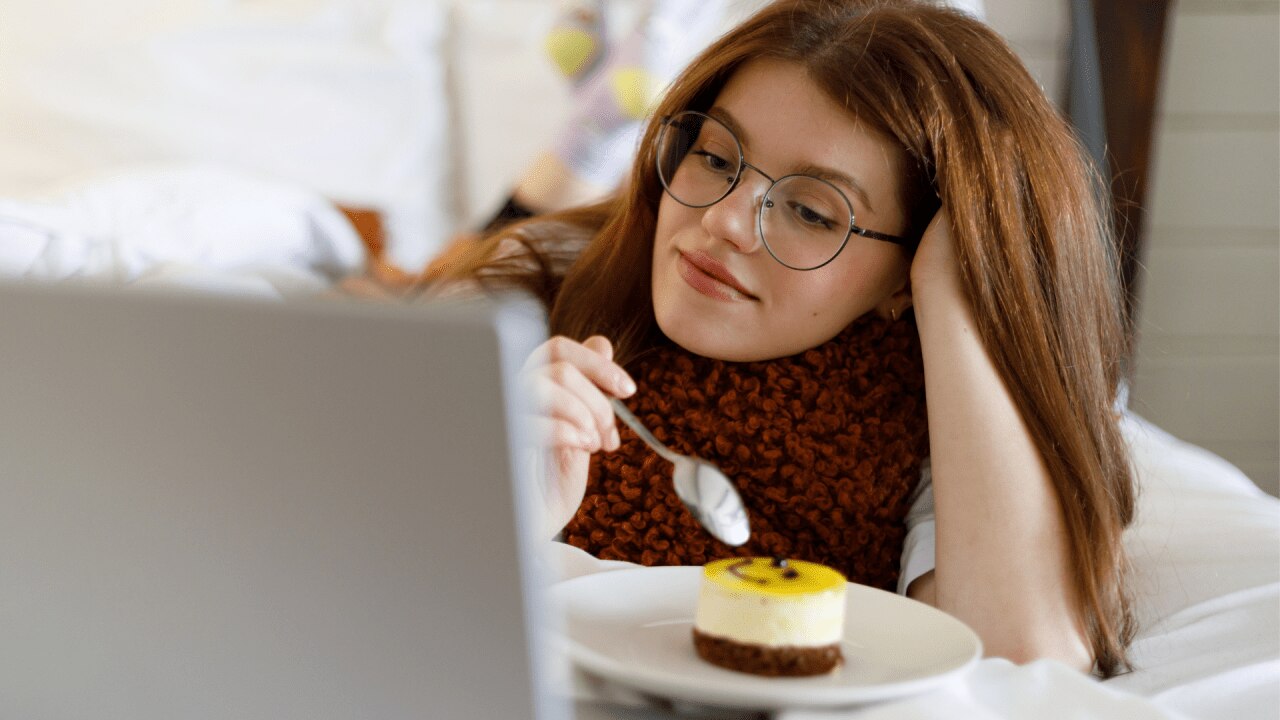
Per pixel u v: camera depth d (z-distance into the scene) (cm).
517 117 244
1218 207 253
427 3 242
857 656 63
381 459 36
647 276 111
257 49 234
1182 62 248
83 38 225
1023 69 102
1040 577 83
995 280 93
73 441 37
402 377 35
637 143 112
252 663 38
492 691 37
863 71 94
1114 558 86
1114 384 103
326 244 196
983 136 94
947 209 94
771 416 102
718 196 96
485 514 36
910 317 107
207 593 38
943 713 53
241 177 197
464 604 37
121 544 38
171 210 175
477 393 35
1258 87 248
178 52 228
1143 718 55
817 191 94
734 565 62
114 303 36
